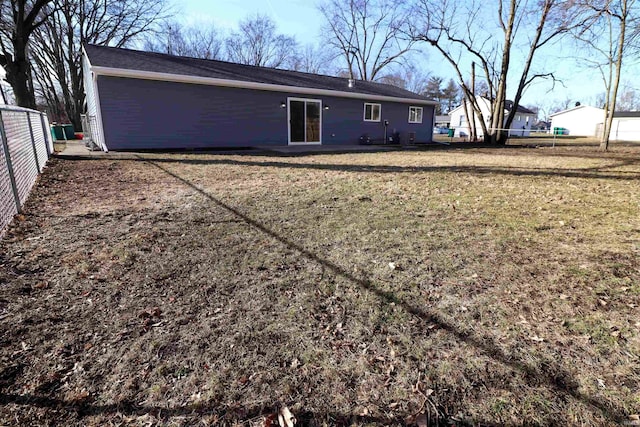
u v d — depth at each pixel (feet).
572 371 5.45
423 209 15.06
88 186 18.30
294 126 47.44
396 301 7.54
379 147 49.37
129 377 5.26
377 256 9.91
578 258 9.88
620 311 7.15
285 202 15.75
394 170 26.21
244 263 9.29
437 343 6.15
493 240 11.32
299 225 12.53
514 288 8.13
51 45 83.41
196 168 24.99
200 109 39.19
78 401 4.81
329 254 10.00
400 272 8.92
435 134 119.96
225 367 5.51
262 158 32.30
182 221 12.68
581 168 29.09
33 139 19.30
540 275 8.80
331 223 12.84
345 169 26.18
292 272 8.84
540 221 13.51
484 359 5.74
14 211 12.64
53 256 9.46
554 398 4.93
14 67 44.83
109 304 7.22
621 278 8.61
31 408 4.67
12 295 7.43
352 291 7.95
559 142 72.38
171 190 17.71
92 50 38.24
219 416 4.65
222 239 10.97
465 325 6.67
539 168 28.78
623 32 44.73
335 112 51.13
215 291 7.83
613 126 99.50
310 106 48.49
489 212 14.76
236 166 26.40
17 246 10.05
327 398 4.96
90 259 9.30
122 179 20.34
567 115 133.28
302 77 53.52
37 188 17.37
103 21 81.56
